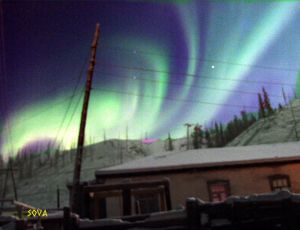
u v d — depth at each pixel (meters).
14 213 22.34
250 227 6.34
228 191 17.23
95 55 15.60
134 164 18.86
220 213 6.50
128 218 8.08
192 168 17.47
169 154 21.97
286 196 6.32
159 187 14.46
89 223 6.85
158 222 6.70
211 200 17.00
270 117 154.62
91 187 12.87
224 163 17.64
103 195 14.41
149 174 17.39
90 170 187.38
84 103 14.59
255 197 6.50
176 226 6.58
